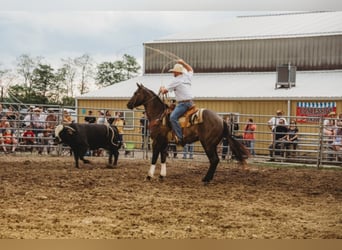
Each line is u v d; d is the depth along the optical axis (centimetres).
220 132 990
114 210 700
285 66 2248
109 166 1232
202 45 2800
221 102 2255
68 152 1672
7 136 1526
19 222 618
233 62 2730
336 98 2031
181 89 991
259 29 2809
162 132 1015
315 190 945
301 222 662
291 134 1524
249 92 2255
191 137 997
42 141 1650
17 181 945
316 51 2544
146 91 1038
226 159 1537
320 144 1429
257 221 659
